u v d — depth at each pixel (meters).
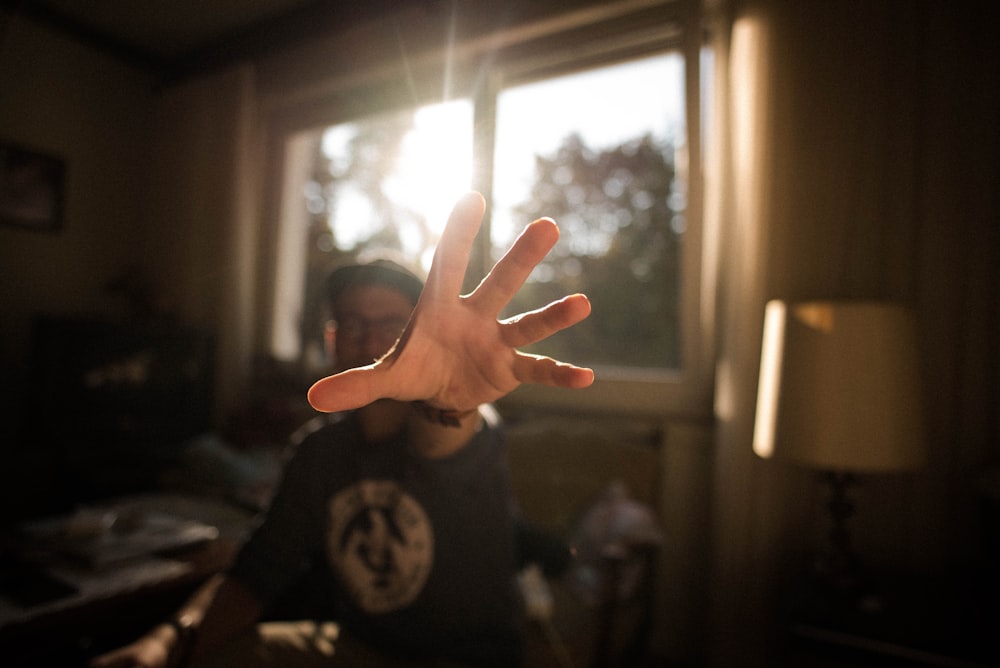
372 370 0.42
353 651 0.75
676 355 1.95
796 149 1.41
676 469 1.62
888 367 0.96
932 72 1.31
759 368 1.41
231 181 2.43
